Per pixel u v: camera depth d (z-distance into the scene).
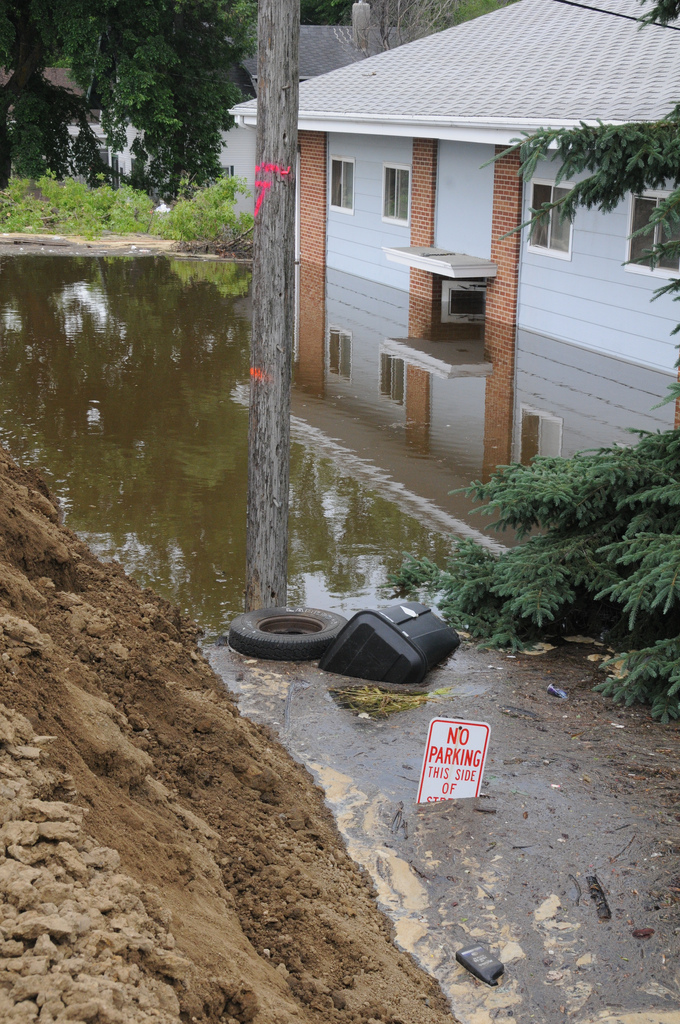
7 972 2.29
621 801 4.83
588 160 6.42
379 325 18.67
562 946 3.86
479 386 14.17
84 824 3.09
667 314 14.75
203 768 4.40
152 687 4.71
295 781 4.79
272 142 6.54
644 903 4.10
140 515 8.94
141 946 2.59
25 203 30.89
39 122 37.94
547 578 6.62
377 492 9.90
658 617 6.53
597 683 6.28
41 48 37.47
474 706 5.87
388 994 3.43
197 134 38.75
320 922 3.65
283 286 6.65
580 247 16.47
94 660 4.63
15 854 2.68
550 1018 3.50
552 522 7.06
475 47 22.38
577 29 20.12
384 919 3.99
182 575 7.75
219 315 18.56
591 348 16.64
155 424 11.77
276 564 7.07
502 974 3.70
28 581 4.88
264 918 3.59
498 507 7.05
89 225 29.70
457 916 4.03
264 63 6.44
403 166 21.73
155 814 3.64
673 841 4.50
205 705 4.84
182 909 3.16
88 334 16.55
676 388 6.09
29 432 11.30
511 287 18.36
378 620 6.26
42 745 3.29
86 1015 2.23
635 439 11.51
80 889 2.67
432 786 4.82
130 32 35.34
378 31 45.12
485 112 16.97
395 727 5.57
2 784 2.92
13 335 16.28
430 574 7.88
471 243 19.58
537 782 4.99
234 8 36.44
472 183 19.25
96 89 37.09
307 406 13.00
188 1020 2.58
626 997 3.61
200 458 10.59
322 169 25.56
